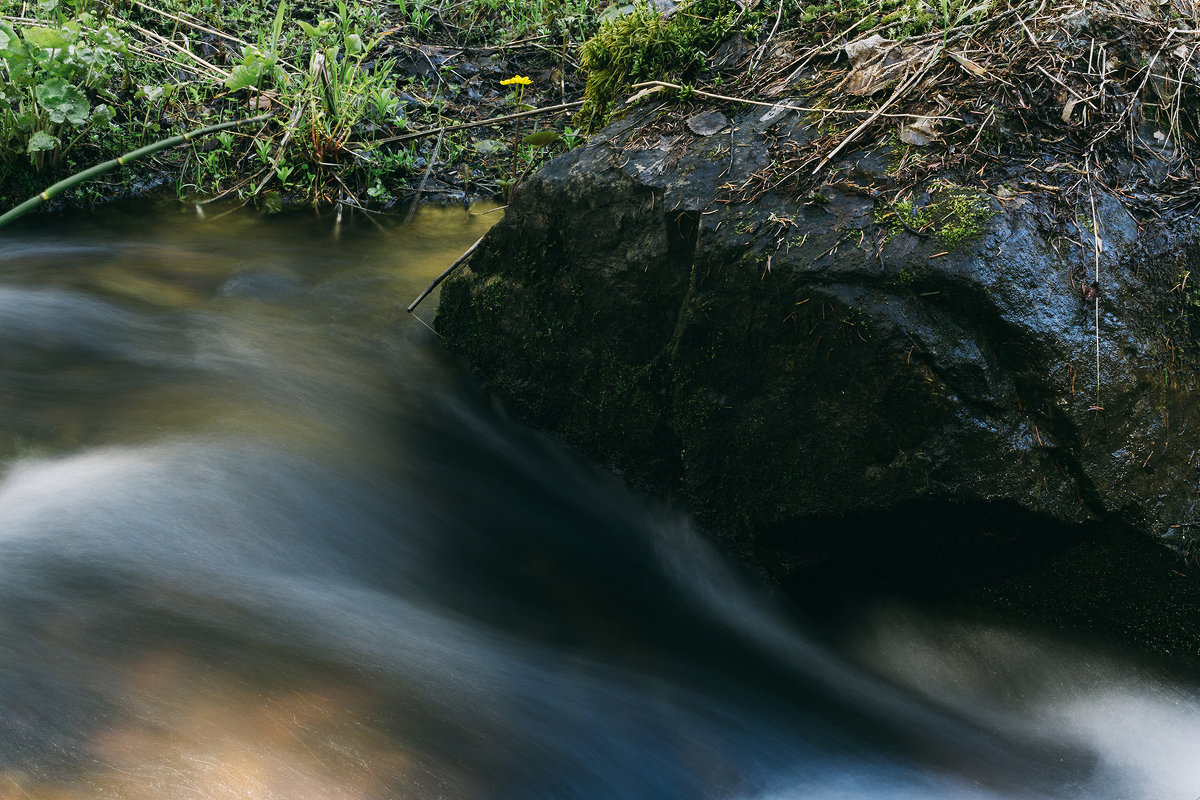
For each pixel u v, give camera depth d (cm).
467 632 304
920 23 347
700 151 342
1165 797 270
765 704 296
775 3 391
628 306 353
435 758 245
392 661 276
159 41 674
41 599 273
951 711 303
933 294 275
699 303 319
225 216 595
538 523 370
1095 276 280
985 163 296
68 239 549
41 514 311
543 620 322
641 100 390
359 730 247
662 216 335
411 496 368
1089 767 280
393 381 432
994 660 309
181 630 271
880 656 321
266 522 332
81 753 224
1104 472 274
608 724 273
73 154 603
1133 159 305
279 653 269
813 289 288
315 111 620
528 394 403
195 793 217
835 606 328
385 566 334
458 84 692
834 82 345
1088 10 321
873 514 290
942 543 292
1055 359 271
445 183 636
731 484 329
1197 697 287
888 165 302
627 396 363
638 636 320
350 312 483
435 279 480
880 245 284
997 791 270
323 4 734
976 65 315
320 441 381
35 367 411
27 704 235
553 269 381
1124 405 276
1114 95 310
